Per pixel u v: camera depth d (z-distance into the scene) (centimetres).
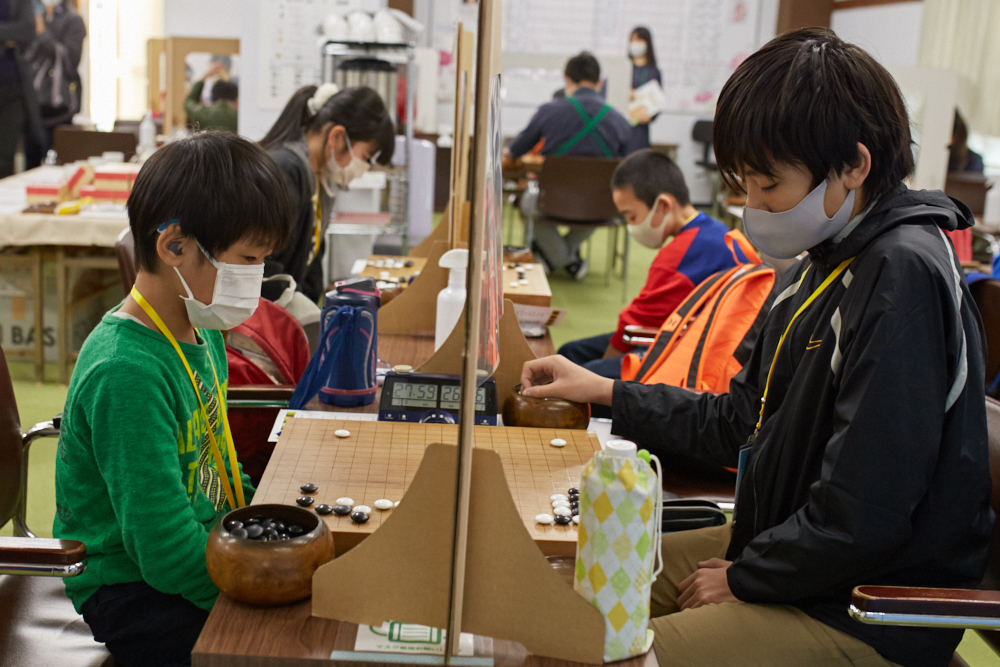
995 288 224
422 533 88
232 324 116
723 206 668
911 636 114
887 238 115
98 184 359
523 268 262
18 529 155
